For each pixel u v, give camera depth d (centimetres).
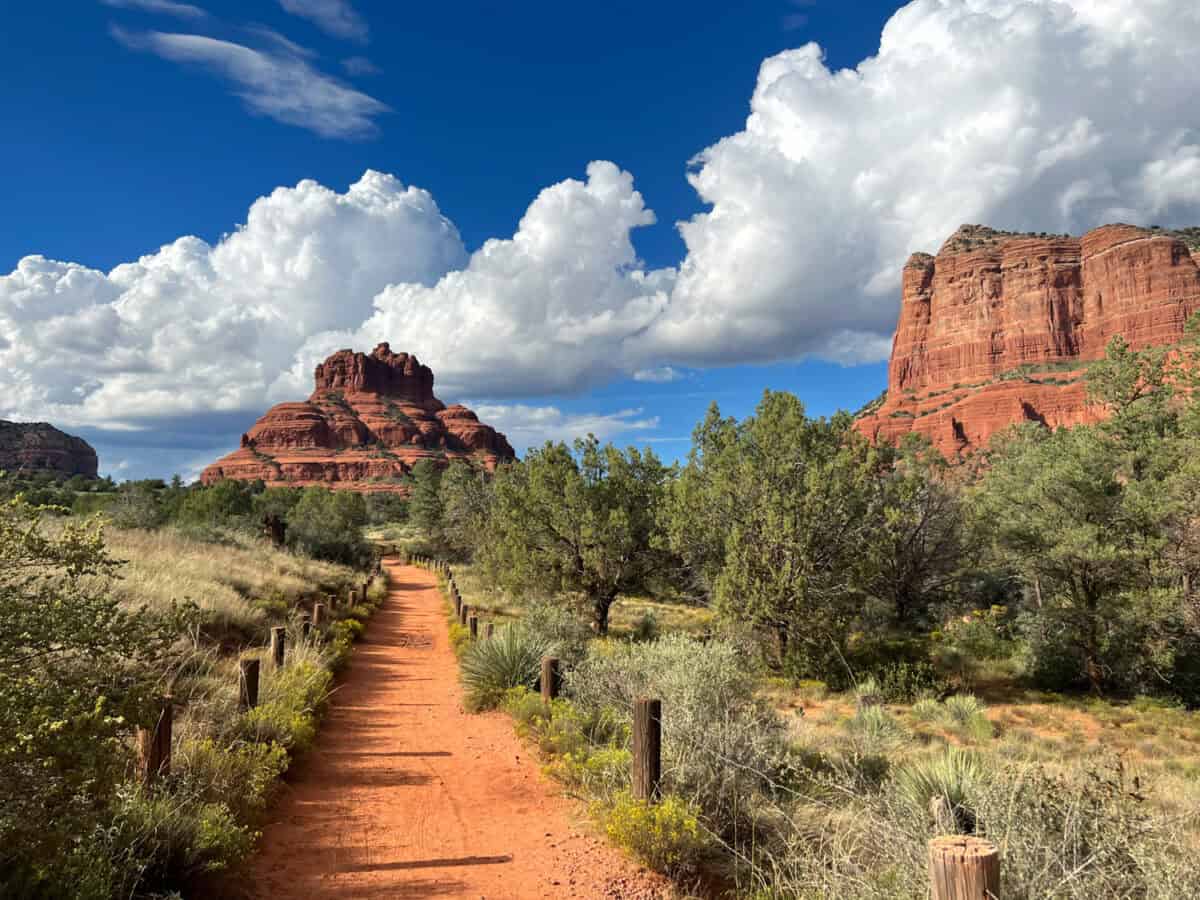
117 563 352
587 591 2445
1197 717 1819
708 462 2414
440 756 858
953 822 387
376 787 727
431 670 1543
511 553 2523
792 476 2047
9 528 318
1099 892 324
